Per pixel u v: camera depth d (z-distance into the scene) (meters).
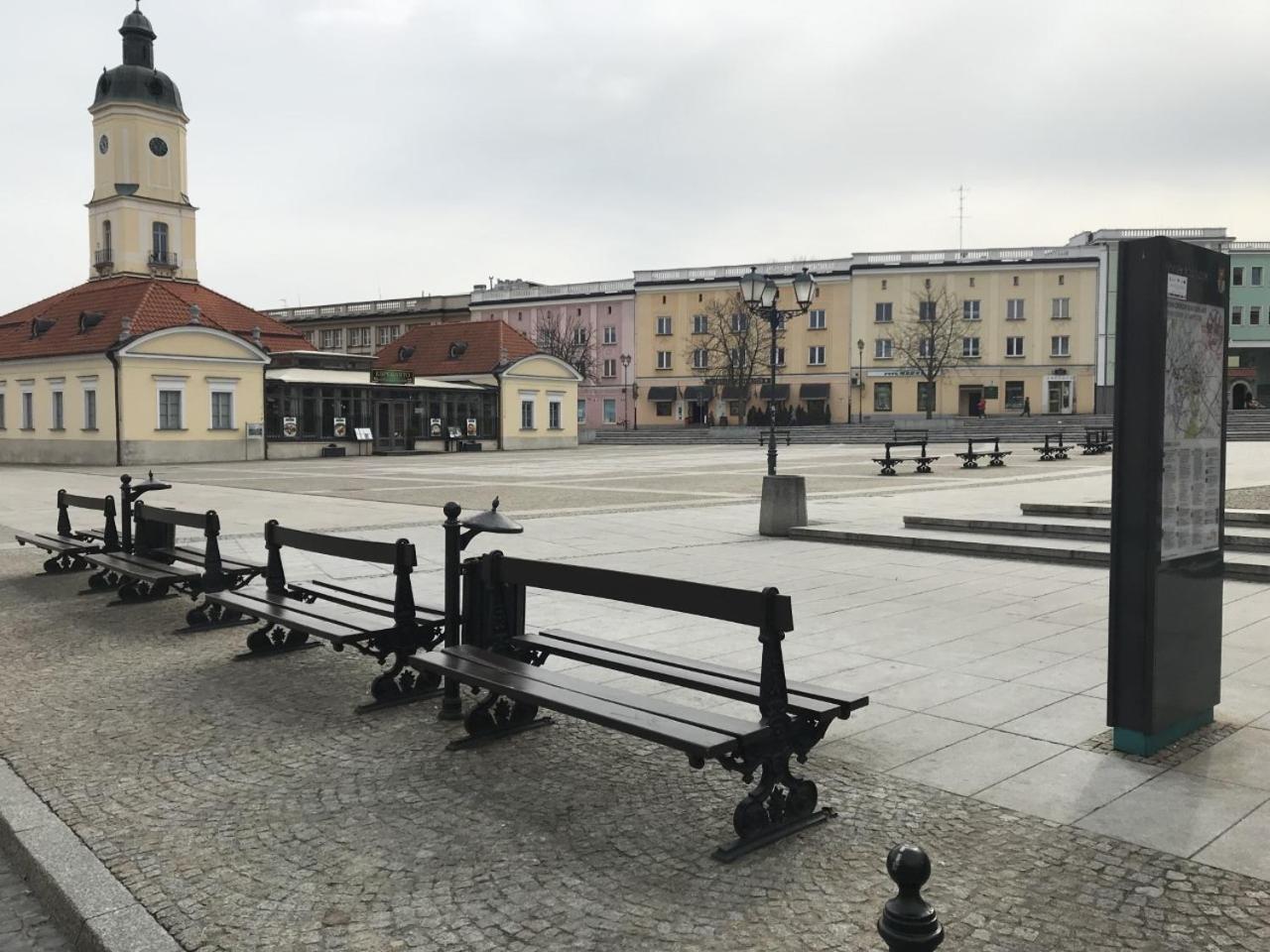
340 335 90.94
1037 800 4.35
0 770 5.02
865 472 28.94
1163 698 4.93
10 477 32.06
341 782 4.77
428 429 52.41
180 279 55.44
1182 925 3.27
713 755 3.83
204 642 7.99
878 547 12.74
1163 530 4.82
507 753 5.17
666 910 3.44
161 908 3.53
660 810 4.36
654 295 79.00
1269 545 10.45
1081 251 70.25
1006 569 10.82
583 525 15.73
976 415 71.56
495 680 4.89
